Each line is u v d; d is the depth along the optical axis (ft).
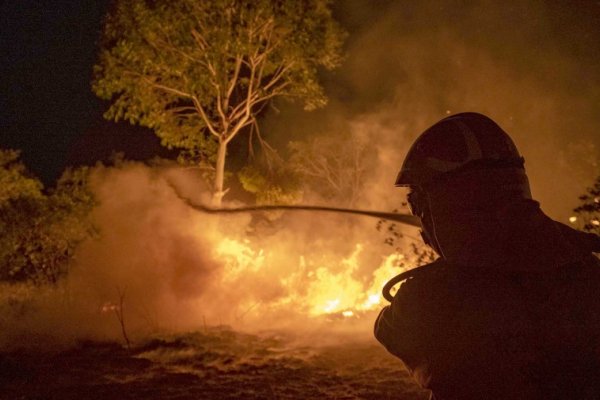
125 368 22.31
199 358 23.47
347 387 19.61
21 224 34.96
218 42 35.91
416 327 3.99
